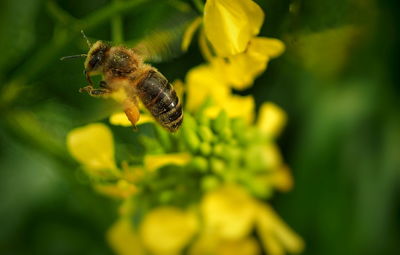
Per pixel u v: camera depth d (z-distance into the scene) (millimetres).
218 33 138
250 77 148
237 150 161
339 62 172
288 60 172
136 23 168
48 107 171
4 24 173
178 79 165
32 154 176
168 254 162
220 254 165
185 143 158
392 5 169
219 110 159
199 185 162
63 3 172
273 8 151
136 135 166
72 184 172
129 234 167
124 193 156
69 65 170
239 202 162
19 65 174
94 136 157
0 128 173
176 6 154
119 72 149
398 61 175
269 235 166
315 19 157
